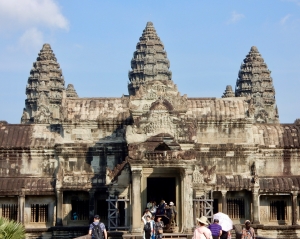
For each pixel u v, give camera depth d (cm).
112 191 8250
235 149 9694
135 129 8088
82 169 9650
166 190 8494
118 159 9638
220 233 5516
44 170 9731
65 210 9488
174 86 8994
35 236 9262
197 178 8444
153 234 5972
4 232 5047
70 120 9725
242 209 9600
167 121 8125
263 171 9906
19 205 9344
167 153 7781
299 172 9950
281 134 10106
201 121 9756
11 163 9750
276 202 9738
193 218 8075
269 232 9438
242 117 9806
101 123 9725
